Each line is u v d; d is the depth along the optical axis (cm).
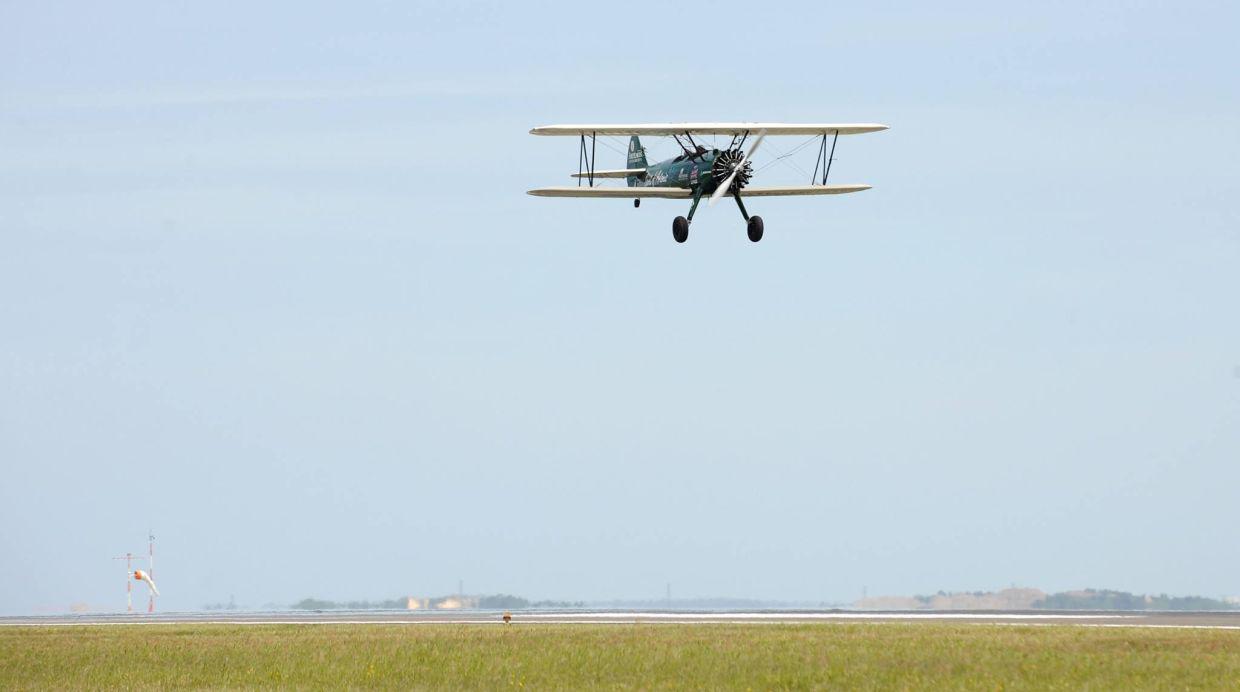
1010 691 5103
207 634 7956
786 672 5600
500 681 5644
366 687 5600
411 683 5666
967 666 5609
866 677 5438
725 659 5959
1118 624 7819
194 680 5922
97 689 5722
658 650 6300
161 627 8825
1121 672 5425
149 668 6300
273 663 6325
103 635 8019
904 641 6431
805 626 7594
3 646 7269
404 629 8000
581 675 5706
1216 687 5116
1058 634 6719
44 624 9875
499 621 9012
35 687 5803
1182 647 6091
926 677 5416
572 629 7631
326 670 6053
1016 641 6359
